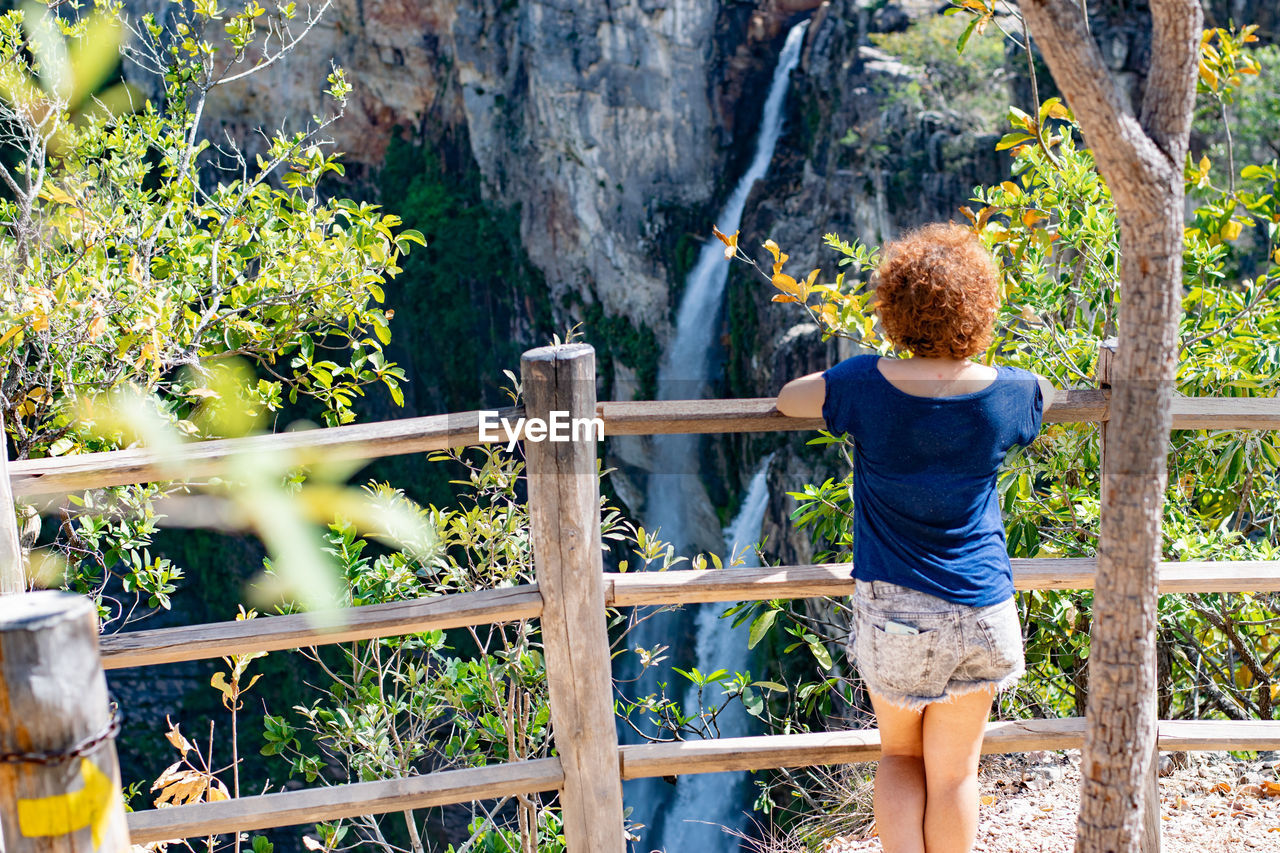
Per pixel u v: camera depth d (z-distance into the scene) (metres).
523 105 26.17
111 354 4.95
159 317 4.72
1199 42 1.69
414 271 28.27
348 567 3.92
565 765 2.41
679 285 24.89
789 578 2.45
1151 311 1.78
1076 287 5.14
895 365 2.08
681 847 16.34
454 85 27.48
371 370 5.78
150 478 2.20
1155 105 1.74
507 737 4.11
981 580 2.08
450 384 28.86
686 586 2.43
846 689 4.93
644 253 25.19
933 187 17.34
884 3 19.78
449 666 4.34
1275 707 5.16
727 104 24.28
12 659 1.44
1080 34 1.64
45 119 5.29
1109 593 1.90
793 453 18.16
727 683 4.64
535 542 2.32
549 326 27.67
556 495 2.28
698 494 22.22
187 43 6.68
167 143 6.55
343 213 6.05
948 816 2.18
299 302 5.88
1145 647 1.90
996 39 18.44
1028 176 5.32
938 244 2.07
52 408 4.77
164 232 6.03
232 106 27.39
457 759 4.37
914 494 2.05
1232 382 4.45
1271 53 13.92
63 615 1.47
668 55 24.17
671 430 2.33
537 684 4.20
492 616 2.35
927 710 2.21
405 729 4.92
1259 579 2.59
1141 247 1.76
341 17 26.86
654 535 4.34
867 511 2.15
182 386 5.20
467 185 28.34
